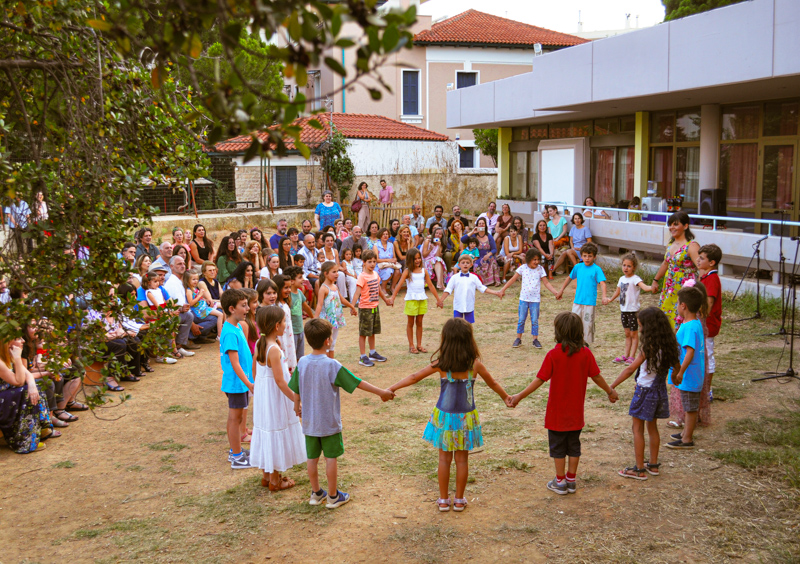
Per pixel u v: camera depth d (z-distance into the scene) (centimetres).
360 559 455
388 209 2139
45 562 463
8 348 651
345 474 598
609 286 1441
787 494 522
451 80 3216
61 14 419
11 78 429
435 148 2472
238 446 623
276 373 539
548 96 1634
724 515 495
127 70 470
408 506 532
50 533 506
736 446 620
